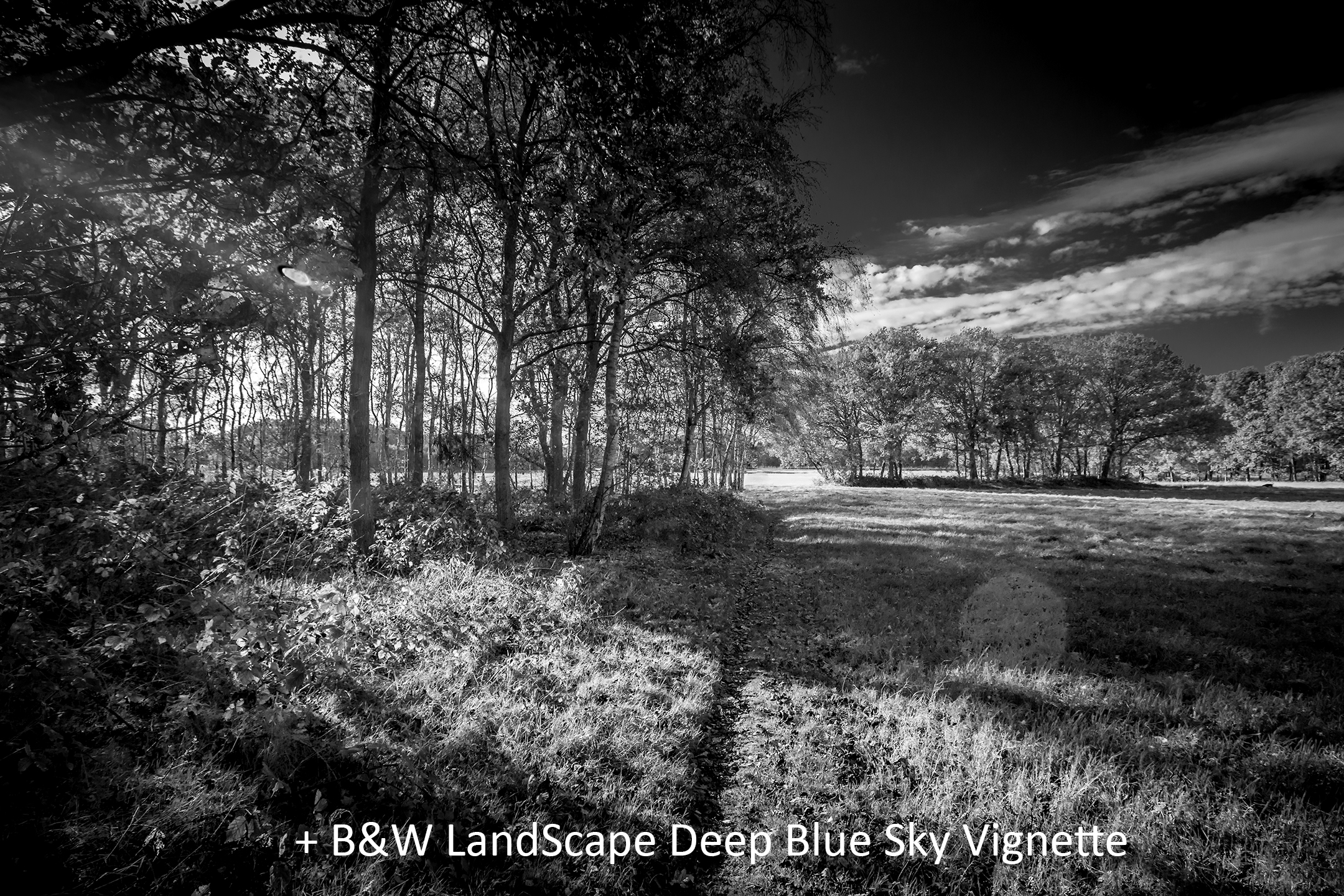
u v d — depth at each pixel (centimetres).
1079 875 388
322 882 331
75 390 341
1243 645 822
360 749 446
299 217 451
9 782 327
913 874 385
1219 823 430
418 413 1698
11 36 325
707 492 2495
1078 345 6147
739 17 813
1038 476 6419
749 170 1247
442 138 723
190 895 310
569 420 2217
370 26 489
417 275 1429
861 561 1474
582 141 668
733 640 855
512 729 514
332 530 870
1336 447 6122
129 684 439
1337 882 371
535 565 1085
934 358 5622
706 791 480
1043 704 626
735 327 1495
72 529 433
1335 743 545
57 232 342
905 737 547
